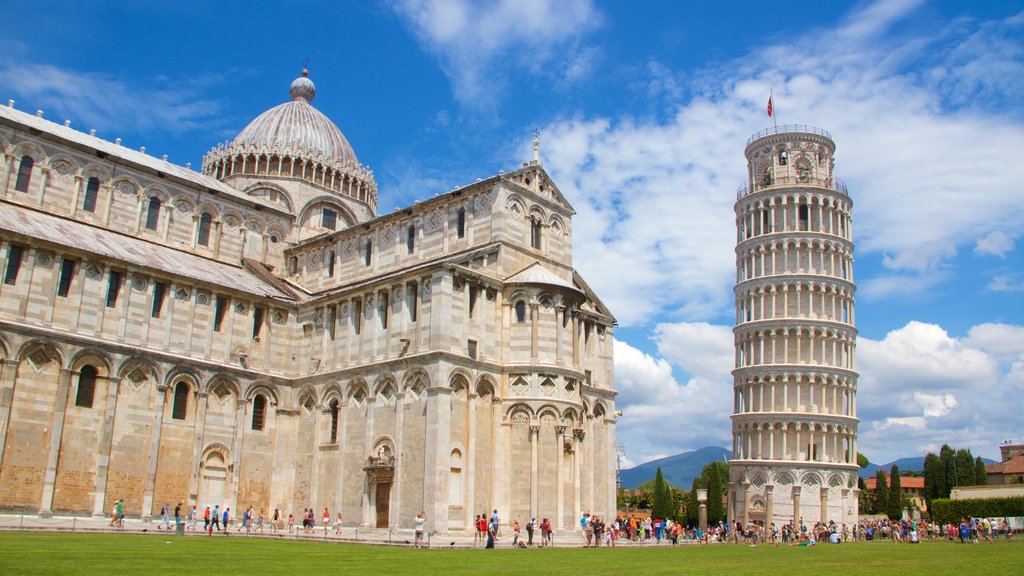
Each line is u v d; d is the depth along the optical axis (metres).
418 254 72.62
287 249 85.00
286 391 69.81
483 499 59.84
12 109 70.44
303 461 67.50
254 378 67.62
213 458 64.31
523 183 69.94
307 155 90.31
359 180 94.62
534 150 72.25
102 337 59.16
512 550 46.03
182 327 64.19
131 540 41.97
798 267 119.38
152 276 62.75
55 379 56.28
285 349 71.19
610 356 76.06
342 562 31.84
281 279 81.12
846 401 116.38
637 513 162.25
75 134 73.44
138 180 74.25
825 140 126.69
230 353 67.06
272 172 88.94
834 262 120.94
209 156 92.50
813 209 122.56
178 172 79.75
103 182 71.75
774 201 122.56
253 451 66.81
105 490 57.41
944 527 99.06
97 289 59.59
